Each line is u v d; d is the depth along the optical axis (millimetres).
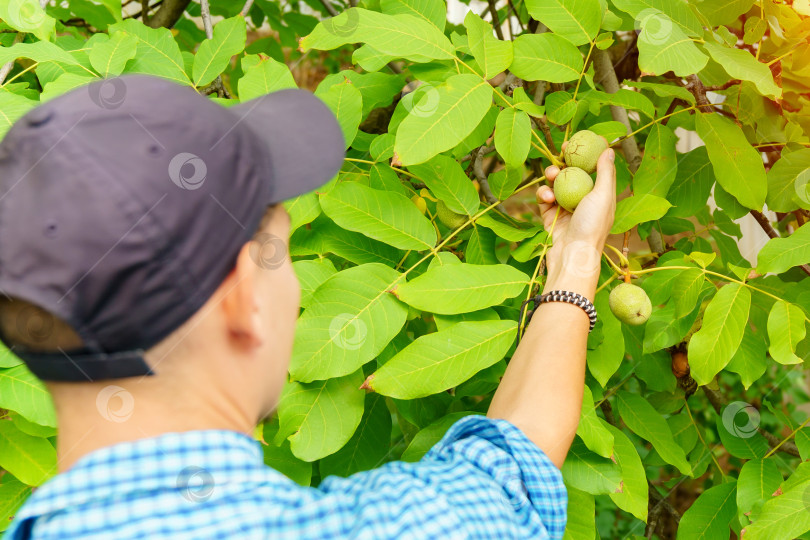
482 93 1336
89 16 2588
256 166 697
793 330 1329
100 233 577
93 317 587
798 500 1307
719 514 1609
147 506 611
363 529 651
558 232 1357
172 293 604
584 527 1387
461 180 1484
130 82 679
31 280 581
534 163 2389
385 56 1541
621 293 1333
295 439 1253
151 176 600
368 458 1502
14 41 1633
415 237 1412
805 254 1344
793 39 1532
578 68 1469
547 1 1484
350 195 1395
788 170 1554
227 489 638
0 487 1418
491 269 1341
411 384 1245
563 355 1088
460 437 930
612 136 1547
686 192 1744
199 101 688
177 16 2730
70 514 604
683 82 1994
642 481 1379
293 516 661
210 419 671
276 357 728
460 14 3023
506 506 785
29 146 613
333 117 820
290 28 3031
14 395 1197
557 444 998
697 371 1338
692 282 1413
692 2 1543
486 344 1287
